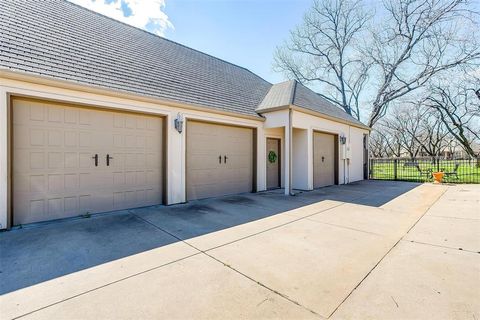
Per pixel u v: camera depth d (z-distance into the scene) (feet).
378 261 10.85
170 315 7.28
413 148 119.24
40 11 22.34
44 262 10.87
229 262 10.80
